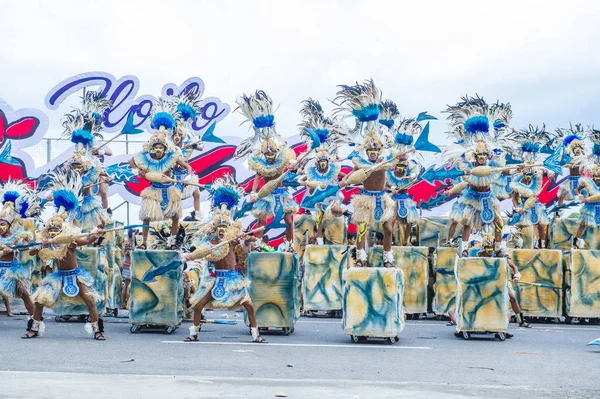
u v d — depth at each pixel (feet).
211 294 36.96
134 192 60.39
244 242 37.55
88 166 45.50
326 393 24.14
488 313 40.24
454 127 42.50
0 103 59.47
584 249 52.01
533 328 47.62
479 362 32.19
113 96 60.13
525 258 51.52
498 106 42.24
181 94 51.70
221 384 25.16
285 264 40.65
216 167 61.98
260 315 40.40
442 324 48.44
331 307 50.78
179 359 31.09
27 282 42.96
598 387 27.02
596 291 50.62
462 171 41.81
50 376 25.85
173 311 40.09
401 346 36.96
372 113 38.99
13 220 41.55
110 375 26.43
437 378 28.22
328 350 34.94
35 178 59.52
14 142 59.41
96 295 37.17
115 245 49.60
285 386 25.17
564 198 56.80
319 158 46.96
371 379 27.66
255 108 42.98
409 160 49.70
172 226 43.04
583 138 53.67
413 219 50.96
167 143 41.93
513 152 50.80
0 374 26.08
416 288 50.80
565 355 34.71
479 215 42.01
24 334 38.42
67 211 38.17
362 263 39.14
